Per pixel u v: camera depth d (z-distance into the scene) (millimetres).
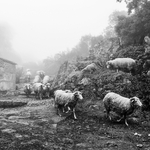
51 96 12930
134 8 15969
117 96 7273
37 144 4848
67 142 5230
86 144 5148
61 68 16719
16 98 13305
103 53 17062
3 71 17453
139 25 15016
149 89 8977
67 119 7797
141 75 10328
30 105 10852
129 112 6801
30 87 14164
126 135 5949
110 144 5164
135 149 4848
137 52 13711
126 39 16484
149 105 8352
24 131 5922
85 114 8367
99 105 9219
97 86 10672
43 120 7613
